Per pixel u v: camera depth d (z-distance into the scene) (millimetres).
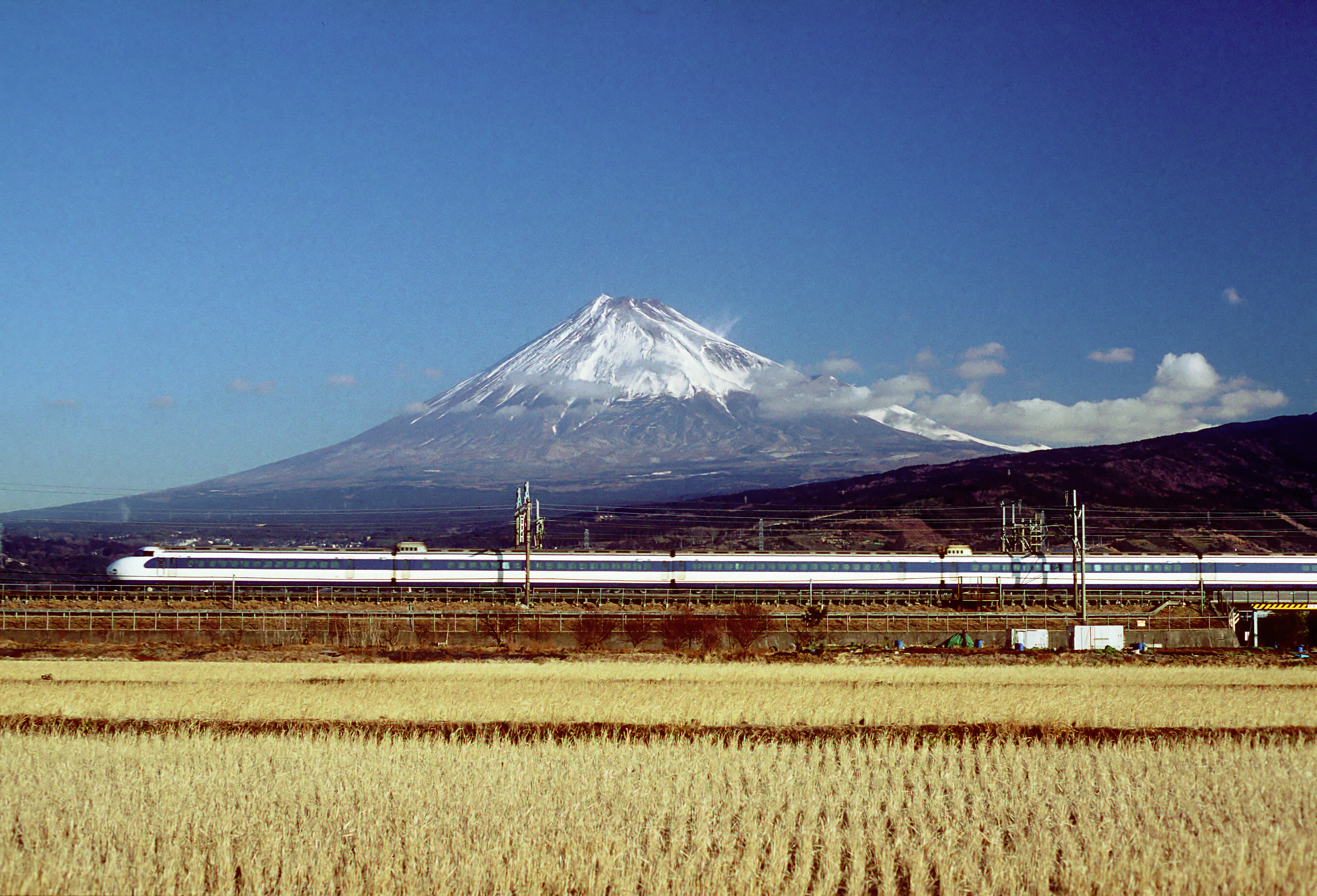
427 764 29266
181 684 50156
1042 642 78812
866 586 99750
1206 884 20469
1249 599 101062
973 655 71750
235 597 92375
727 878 21047
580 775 28000
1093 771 30766
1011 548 113375
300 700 44438
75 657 66312
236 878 21453
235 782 27266
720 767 29953
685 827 23375
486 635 78062
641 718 41625
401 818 24188
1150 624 87125
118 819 23844
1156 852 22266
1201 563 101562
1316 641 80875
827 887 20219
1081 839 23562
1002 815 25516
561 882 20469
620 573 97625
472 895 19922
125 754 31156
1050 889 21047
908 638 80250
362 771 28344
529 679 53000
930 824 24875
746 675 56781
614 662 64562
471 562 97375
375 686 49562
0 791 26812
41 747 32344
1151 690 50438
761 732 39125
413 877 20438
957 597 98188
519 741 36188
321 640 76625
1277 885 20875
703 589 97938
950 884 20531
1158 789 27906
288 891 20203
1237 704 45938
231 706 43281
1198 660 70812
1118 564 100938
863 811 25219
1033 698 46469
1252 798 26906
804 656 69688
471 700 45031
